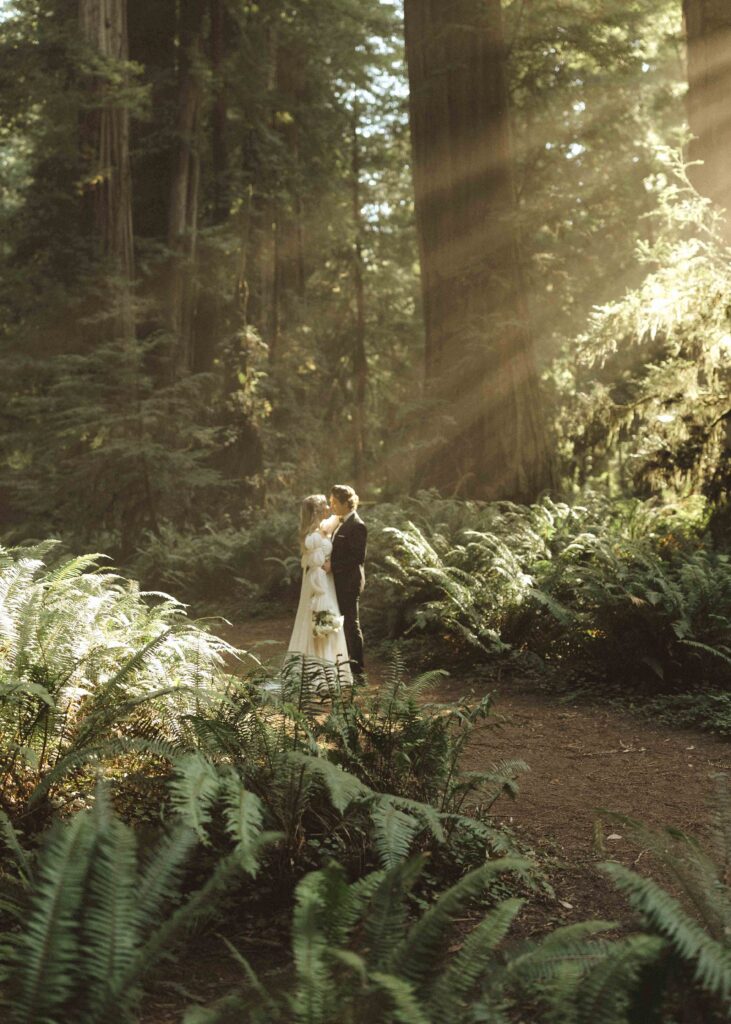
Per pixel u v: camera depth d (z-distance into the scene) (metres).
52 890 2.73
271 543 16.55
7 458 22.23
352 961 2.44
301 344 33.22
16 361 20.20
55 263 22.14
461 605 9.95
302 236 34.44
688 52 15.86
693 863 3.48
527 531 11.91
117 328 20.81
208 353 28.61
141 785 4.62
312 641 8.43
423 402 17.45
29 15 22.50
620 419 14.03
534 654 9.51
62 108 22.17
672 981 2.68
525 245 23.86
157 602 16.30
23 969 2.55
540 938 3.98
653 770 6.53
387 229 35.31
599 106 24.66
